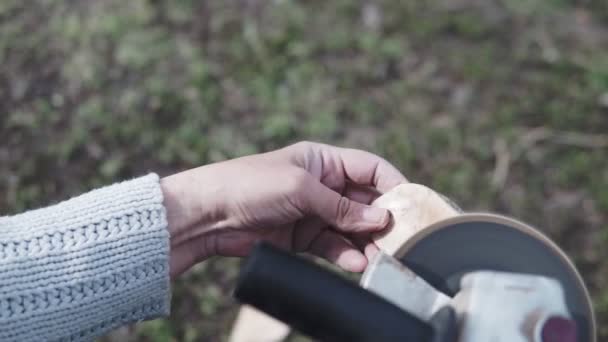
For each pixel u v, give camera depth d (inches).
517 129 64.2
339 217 34.2
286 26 68.6
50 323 31.2
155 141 62.3
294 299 25.2
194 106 63.7
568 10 72.4
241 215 35.2
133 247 32.4
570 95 66.3
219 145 62.3
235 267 56.9
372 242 34.6
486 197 60.8
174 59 66.3
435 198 33.3
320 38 68.2
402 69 67.1
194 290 55.9
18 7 68.9
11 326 30.6
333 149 37.2
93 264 31.8
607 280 57.8
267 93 64.7
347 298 25.3
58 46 66.7
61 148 61.6
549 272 28.3
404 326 25.3
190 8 69.2
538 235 28.8
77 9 69.0
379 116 64.2
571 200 61.4
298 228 36.8
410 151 62.2
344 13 69.7
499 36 69.6
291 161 36.5
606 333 55.5
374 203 34.1
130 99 63.9
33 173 60.5
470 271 28.7
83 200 32.7
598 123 65.1
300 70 66.1
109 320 32.8
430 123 64.1
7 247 31.1
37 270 31.1
